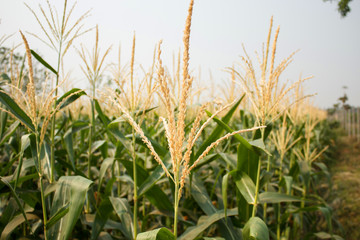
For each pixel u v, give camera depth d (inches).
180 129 52.7
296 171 157.2
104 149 140.6
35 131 81.7
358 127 606.5
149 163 154.9
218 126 95.3
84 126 132.5
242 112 165.5
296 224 152.1
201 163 104.0
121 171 161.6
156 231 57.4
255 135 90.6
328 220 103.0
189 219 143.1
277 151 154.3
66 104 101.3
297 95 174.1
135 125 63.1
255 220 67.5
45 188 90.2
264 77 81.7
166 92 51.7
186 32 47.5
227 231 95.5
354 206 192.9
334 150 457.1
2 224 91.4
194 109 176.1
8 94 82.3
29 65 75.1
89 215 113.5
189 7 46.2
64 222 79.8
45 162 95.7
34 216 94.2
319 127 397.1
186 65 49.0
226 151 168.2
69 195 80.1
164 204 107.9
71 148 115.2
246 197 90.3
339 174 292.2
